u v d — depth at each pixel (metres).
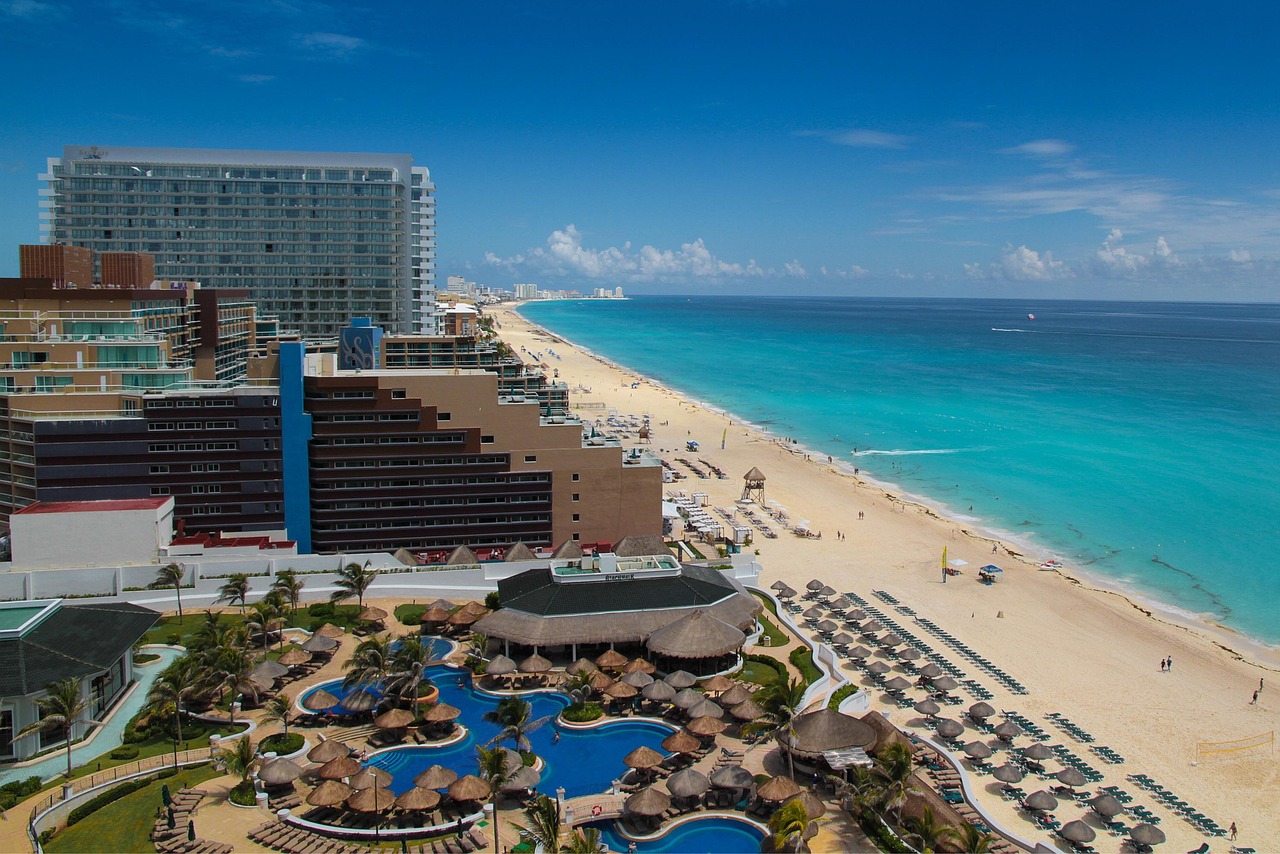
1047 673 87.44
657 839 56.28
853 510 147.50
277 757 60.78
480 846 54.09
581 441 109.44
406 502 106.50
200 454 101.44
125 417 100.50
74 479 98.75
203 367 148.62
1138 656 92.00
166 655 80.12
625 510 110.88
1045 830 62.44
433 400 105.50
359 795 56.31
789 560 120.81
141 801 57.62
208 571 95.00
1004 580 114.25
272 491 103.44
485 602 92.12
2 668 63.94
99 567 93.12
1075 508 150.50
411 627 89.31
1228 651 94.19
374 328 158.62
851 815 60.00
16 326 108.88
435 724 69.25
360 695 69.56
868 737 64.44
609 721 70.88
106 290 115.44
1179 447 196.62
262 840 53.62
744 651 85.75
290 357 102.00
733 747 67.75
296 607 93.50
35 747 63.41
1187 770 70.62
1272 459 184.25
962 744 72.94
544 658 78.31
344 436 104.19
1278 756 72.88
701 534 127.12
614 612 82.12
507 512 108.69
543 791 61.44
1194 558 125.44
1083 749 73.38
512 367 168.75
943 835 54.78
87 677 66.44
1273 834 62.53
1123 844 61.09
